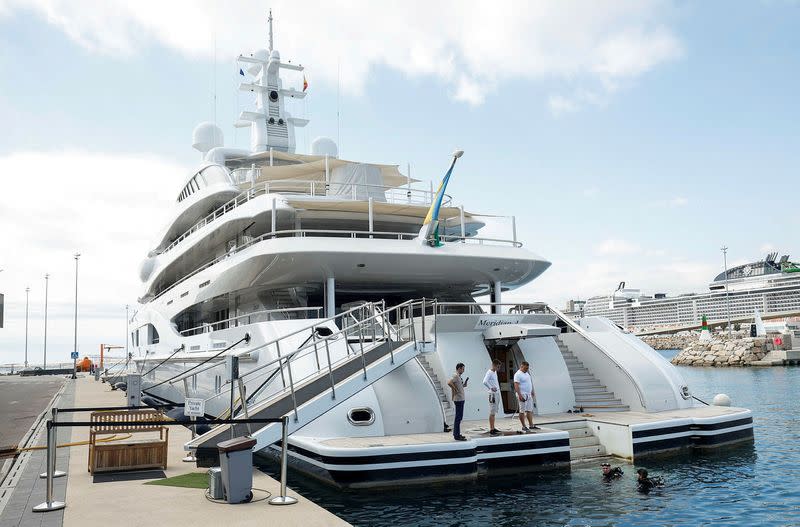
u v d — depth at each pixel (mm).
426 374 12961
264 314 17109
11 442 13828
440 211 17922
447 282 18266
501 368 15250
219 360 16141
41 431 15445
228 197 19766
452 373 13914
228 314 20391
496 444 11258
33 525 6727
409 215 18031
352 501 9758
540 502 9719
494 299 18281
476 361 14297
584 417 13531
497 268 17219
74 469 10008
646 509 9375
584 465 12031
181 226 23625
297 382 12148
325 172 19656
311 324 13617
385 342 13102
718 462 12352
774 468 11859
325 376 11727
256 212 16312
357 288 18406
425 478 10461
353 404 11898
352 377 11031
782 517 8977
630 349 15578
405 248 15711
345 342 13016
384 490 10219
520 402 12094
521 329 13523
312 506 7434
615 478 11070
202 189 20344
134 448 9820
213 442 9633
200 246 20047
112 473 9609
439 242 16203
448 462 10594
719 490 10375
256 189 18422
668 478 11109
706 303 165625
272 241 15008
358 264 15555
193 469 9945
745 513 9172
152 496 7996
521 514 9141
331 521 6773
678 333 160500
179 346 20438
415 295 20359
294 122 26094
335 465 10172
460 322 14492
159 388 22797
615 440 12570
